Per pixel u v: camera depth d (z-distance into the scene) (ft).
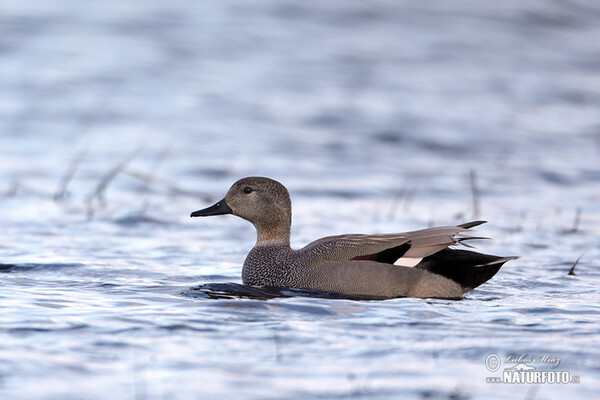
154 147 70.03
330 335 25.80
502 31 120.57
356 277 32.35
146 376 22.04
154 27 114.11
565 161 68.85
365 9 127.95
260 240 35.88
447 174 64.13
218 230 47.03
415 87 94.17
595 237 45.73
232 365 22.99
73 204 52.37
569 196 57.88
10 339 24.58
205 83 92.53
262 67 99.76
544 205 54.80
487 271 32.07
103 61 98.68
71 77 92.02
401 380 22.11
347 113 82.69
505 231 47.03
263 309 28.81
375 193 57.67
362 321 27.53
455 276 32.17
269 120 79.97
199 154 68.13
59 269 36.11
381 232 46.65
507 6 131.75
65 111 80.33
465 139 75.51
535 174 64.39
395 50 109.60
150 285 33.32
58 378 21.71
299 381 21.91
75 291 31.60
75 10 119.75
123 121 78.28
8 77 90.48
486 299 31.65
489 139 75.82
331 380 22.02
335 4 129.90
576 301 31.30
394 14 126.21
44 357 23.15
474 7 130.41
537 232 46.91
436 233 32.50
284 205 35.88
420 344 25.02
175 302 29.96
